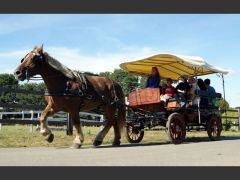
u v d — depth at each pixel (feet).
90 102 36.01
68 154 28.17
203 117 45.73
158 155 27.63
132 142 42.16
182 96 42.52
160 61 42.80
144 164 22.90
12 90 39.91
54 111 34.96
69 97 33.88
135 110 41.45
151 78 42.83
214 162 23.86
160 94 41.70
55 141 40.93
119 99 38.91
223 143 39.91
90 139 45.68
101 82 37.58
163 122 41.47
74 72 35.27
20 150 31.60
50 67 33.35
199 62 42.42
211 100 46.85
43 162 23.62
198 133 65.26
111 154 28.25
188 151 30.66
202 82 46.78
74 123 34.55
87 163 23.24
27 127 75.77
